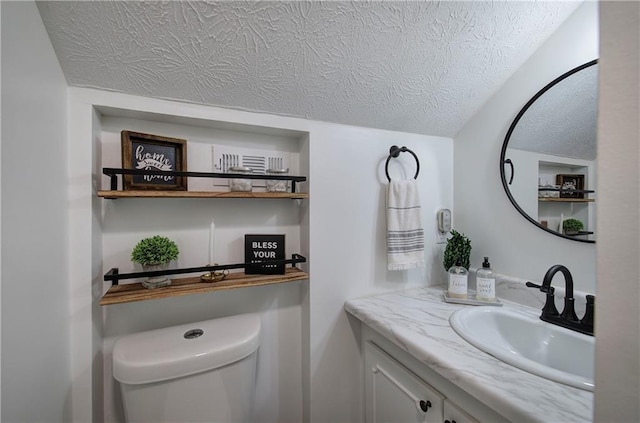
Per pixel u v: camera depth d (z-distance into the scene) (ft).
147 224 3.24
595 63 2.97
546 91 3.38
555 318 2.98
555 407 1.76
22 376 1.72
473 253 4.41
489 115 4.09
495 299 3.67
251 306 3.80
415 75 3.38
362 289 4.08
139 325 3.22
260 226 3.85
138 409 2.52
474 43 3.16
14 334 1.63
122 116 3.07
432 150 4.61
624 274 0.93
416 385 2.81
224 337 2.97
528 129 3.58
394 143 4.31
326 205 3.84
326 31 2.68
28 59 1.84
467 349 2.53
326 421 3.88
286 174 3.86
